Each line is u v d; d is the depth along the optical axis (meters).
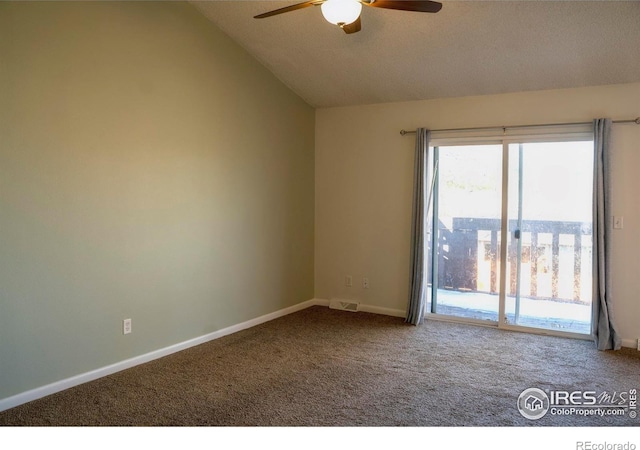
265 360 3.67
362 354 3.83
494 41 3.73
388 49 4.07
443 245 4.93
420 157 4.77
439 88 4.59
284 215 5.10
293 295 5.30
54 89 2.92
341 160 5.42
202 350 3.90
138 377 3.29
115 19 3.29
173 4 3.72
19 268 2.79
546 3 3.24
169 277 3.77
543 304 4.47
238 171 4.44
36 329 2.89
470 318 4.79
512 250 4.57
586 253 4.26
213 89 4.12
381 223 5.19
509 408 2.83
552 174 4.37
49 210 2.92
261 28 4.10
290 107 5.14
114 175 3.31
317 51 4.31
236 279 4.46
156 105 3.61
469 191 4.75
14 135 2.73
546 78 4.12
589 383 3.22
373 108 5.18
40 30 2.84
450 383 3.21
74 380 3.11
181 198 3.85
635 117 3.96
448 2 3.37
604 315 3.95
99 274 3.24
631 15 3.23
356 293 5.39
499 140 4.56
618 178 4.02
